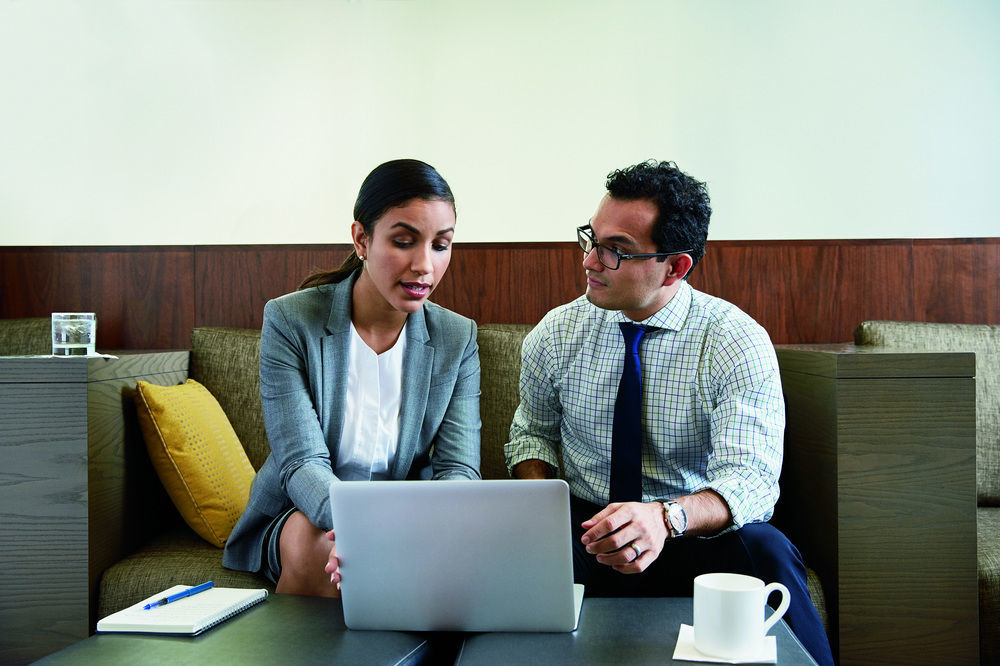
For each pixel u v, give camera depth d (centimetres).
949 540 157
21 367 158
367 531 107
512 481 103
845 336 230
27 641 158
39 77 237
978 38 230
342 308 153
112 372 170
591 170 236
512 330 213
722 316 156
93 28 237
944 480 157
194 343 216
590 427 163
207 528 177
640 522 114
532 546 104
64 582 158
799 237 232
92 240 238
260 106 238
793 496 182
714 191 233
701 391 154
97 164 238
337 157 238
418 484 105
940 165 231
